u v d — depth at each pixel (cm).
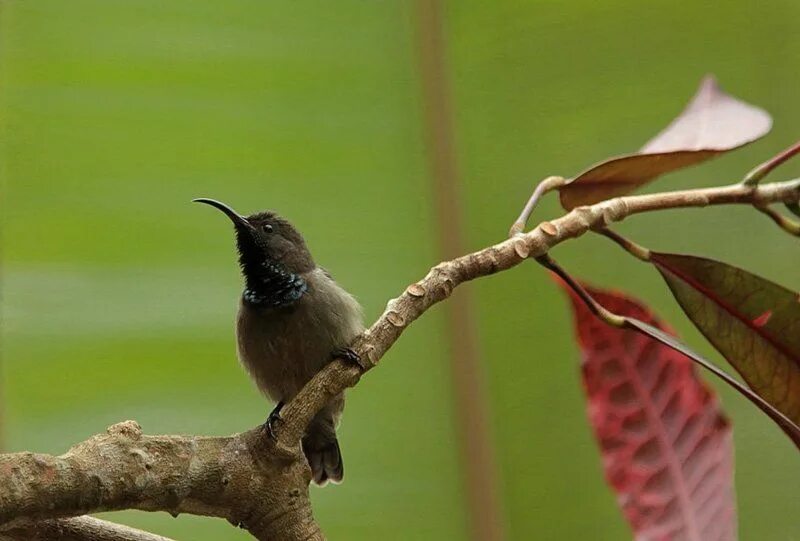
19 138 825
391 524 764
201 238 841
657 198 628
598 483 786
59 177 826
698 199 632
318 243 840
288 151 859
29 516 470
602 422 644
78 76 845
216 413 812
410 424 780
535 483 793
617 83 895
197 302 825
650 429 636
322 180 852
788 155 638
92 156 836
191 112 855
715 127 727
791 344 650
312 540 533
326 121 862
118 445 493
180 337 815
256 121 861
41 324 791
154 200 838
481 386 773
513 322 835
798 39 930
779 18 931
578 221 603
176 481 503
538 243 591
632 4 902
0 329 781
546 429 807
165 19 864
